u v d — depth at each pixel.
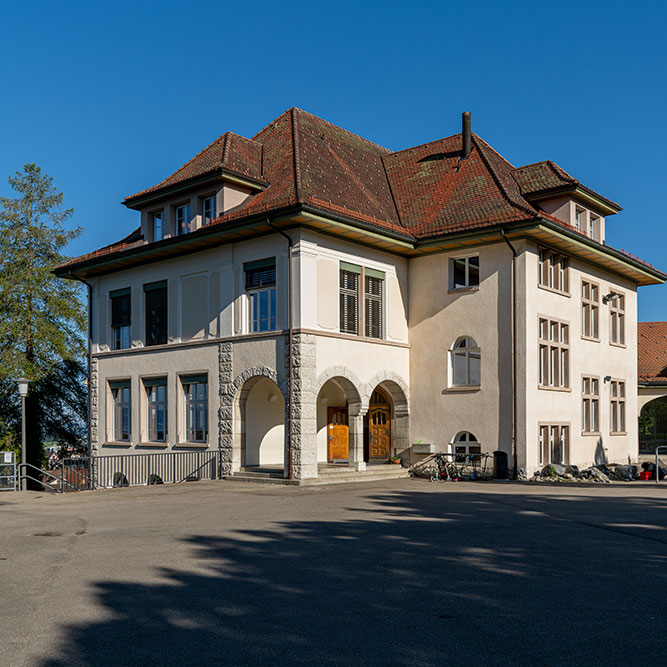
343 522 13.32
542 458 23.48
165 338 25.78
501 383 23.03
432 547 10.73
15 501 17.72
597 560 9.73
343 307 22.97
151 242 25.47
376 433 26.45
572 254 25.50
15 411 37.09
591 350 26.84
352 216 22.09
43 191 39.06
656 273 29.86
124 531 12.52
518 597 7.80
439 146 28.42
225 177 22.97
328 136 27.58
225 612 7.27
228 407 23.20
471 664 5.77
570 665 5.74
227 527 12.80
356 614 7.18
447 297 24.45
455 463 23.33
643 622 6.87
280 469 23.14
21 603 7.71
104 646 6.27
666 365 34.56
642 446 41.16
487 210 23.84
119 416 27.66
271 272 22.30
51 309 37.31
